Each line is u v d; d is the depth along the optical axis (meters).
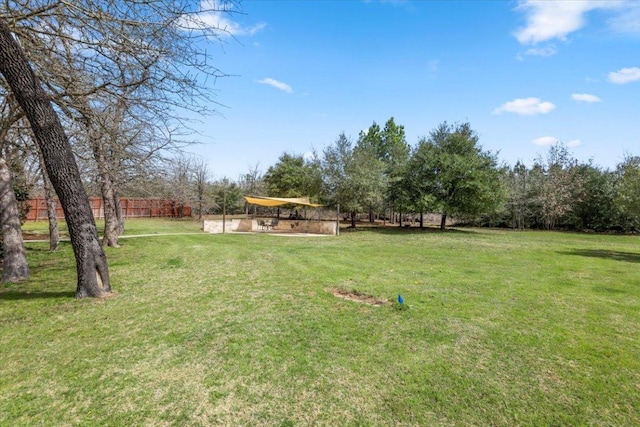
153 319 4.59
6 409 2.62
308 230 22.08
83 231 5.55
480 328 4.40
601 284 7.07
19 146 7.71
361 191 21.83
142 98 5.57
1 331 4.14
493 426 2.52
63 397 2.79
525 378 3.19
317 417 2.60
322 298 5.63
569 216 24.98
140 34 4.86
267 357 3.53
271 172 35.28
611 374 3.29
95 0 4.62
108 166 9.22
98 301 5.39
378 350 3.72
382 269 8.30
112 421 2.51
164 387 2.97
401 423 2.54
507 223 27.78
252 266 8.50
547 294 6.15
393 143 33.41
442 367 3.37
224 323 4.46
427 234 19.78
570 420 2.60
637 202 12.73
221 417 2.59
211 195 31.80
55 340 3.89
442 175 20.88
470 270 8.37
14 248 7.11
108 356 3.51
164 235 16.75
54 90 5.67
